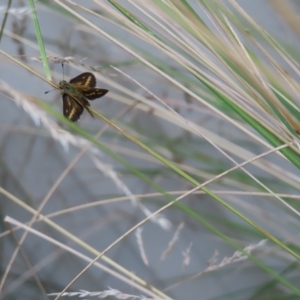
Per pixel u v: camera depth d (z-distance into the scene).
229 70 0.80
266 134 0.80
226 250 1.04
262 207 0.97
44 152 1.00
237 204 0.98
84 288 1.06
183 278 1.04
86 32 0.93
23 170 1.00
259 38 0.88
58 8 0.89
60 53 0.93
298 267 0.95
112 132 0.94
